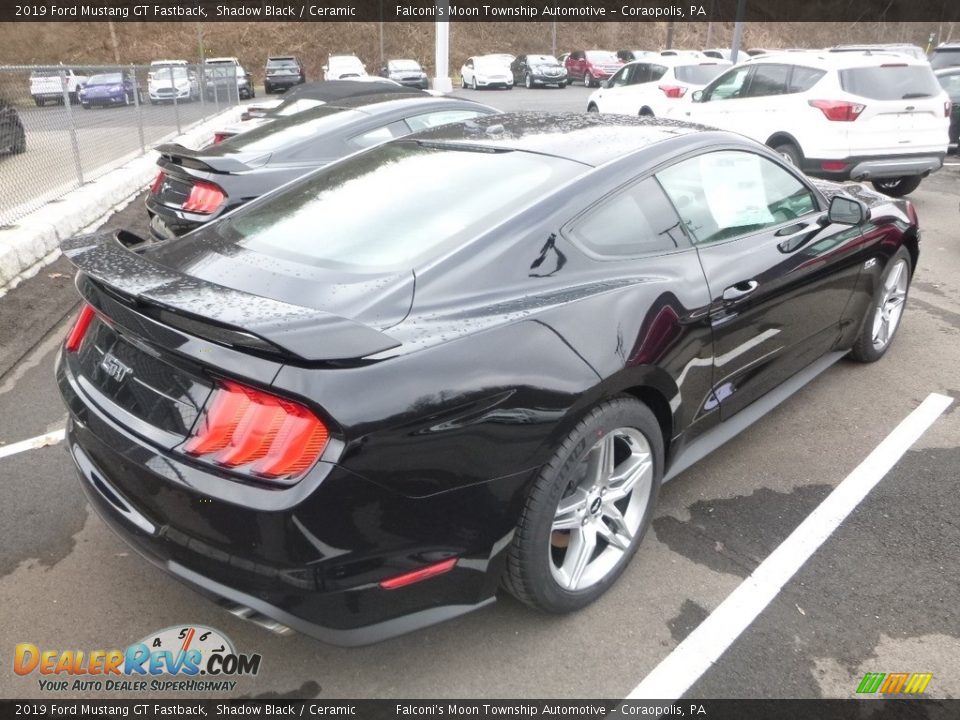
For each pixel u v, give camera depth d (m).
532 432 2.18
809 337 3.66
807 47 68.12
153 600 2.67
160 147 5.73
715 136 3.24
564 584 2.48
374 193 2.83
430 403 2.00
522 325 2.25
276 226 2.76
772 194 3.47
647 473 2.71
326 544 1.94
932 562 2.86
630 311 2.51
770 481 3.39
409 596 2.10
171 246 2.82
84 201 7.73
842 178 8.80
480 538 2.16
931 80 8.77
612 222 2.69
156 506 2.11
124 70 10.46
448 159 2.97
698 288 2.81
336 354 1.87
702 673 2.37
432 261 2.35
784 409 4.07
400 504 2.00
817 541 2.98
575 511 2.49
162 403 2.14
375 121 6.13
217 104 17.98
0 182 6.57
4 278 5.68
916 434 3.80
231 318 1.90
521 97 29.38
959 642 2.48
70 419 2.65
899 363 4.66
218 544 2.00
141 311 2.11
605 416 2.40
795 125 8.92
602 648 2.47
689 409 2.87
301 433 1.91
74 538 3.00
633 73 15.17
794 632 2.53
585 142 2.99
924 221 8.62
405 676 2.37
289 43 52.66
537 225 2.50
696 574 2.80
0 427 3.95
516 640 2.50
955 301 5.88
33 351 5.04
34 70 7.43
